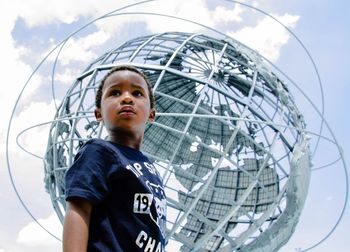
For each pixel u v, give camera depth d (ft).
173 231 76.59
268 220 87.15
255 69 84.84
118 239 11.76
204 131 105.91
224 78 90.58
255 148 96.78
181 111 106.42
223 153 73.51
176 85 104.32
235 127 73.46
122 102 13.71
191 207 75.56
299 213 75.97
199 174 102.68
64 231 11.50
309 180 76.95
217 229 79.10
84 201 11.72
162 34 88.07
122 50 86.17
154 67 74.84
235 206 79.87
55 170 81.87
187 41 84.33
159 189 13.33
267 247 74.38
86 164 12.23
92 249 11.57
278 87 84.07
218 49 89.04
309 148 78.64
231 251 80.28
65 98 83.97
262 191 91.09
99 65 82.43
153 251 12.11
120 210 12.09
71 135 77.15
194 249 81.15
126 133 13.82
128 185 12.41
